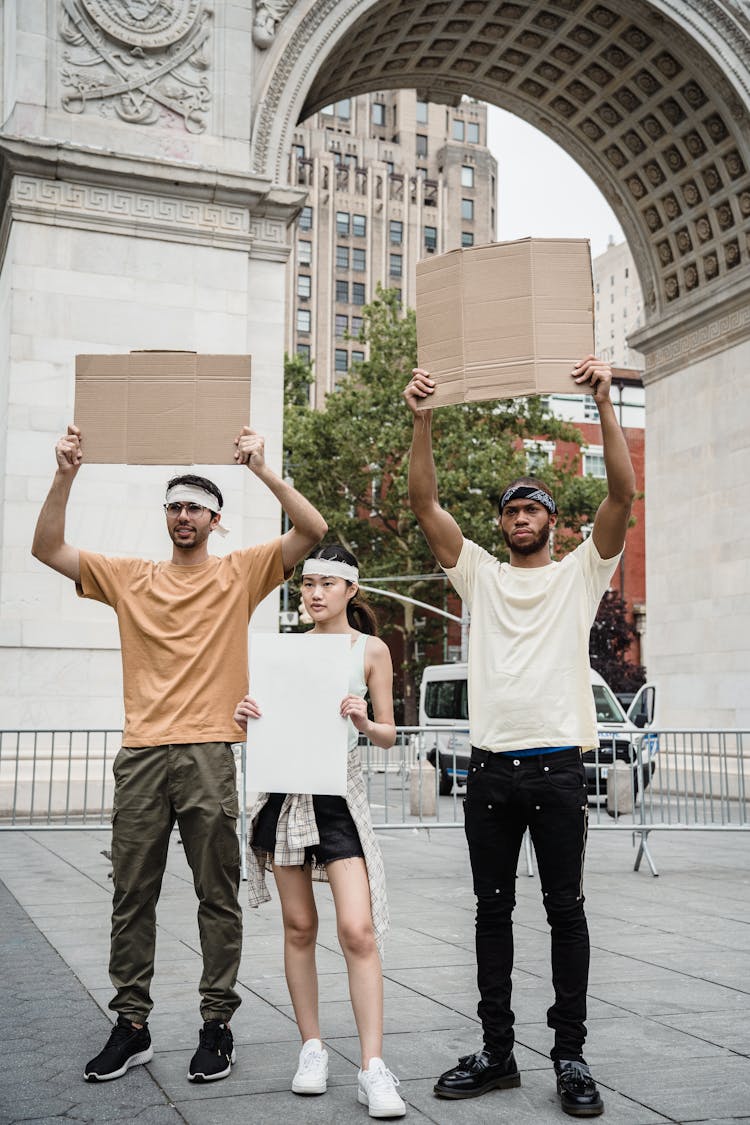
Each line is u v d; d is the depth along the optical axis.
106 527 14.41
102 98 15.36
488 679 4.12
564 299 4.04
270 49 16.41
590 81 20.48
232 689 4.34
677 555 20.48
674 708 20.19
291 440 41.44
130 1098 3.82
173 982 5.59
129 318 14.99
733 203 19.11
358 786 4.11
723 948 6.47
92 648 14.22
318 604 4.18
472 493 37.78
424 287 4.25
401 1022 4.80
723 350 19.53
